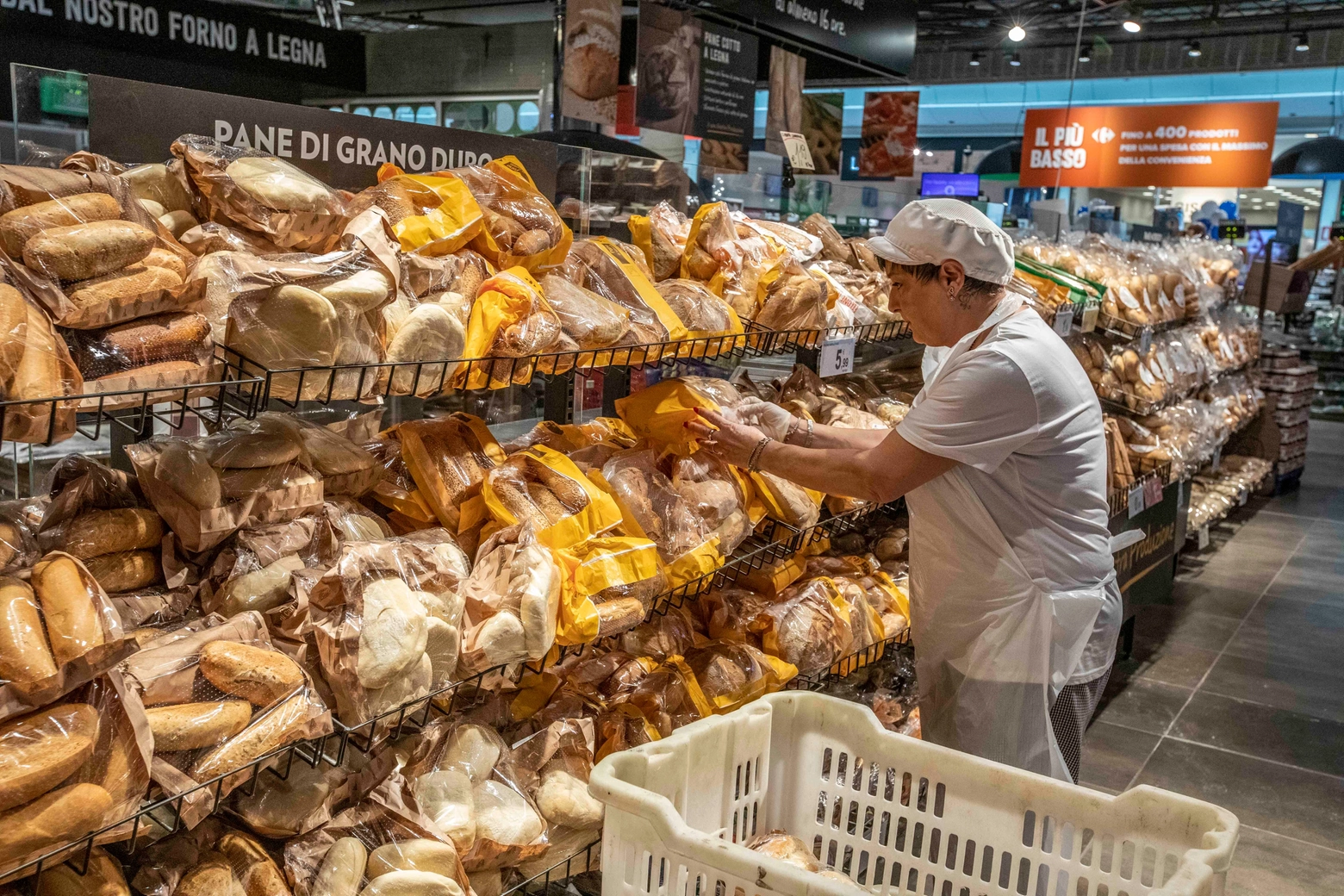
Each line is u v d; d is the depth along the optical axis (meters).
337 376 1.29
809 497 2.36
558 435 2.04
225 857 1.27
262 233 1.28
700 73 3.82
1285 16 11.84
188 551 1.34
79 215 1.07
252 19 3.82
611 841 1.40
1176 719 4.05
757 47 4.08
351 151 1.79
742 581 2.48
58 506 1.27
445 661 1.44
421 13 7.11
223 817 1.32
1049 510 2.03
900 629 2.71
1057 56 13.34
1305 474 8.88
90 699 1.04
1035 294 3.79
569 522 1.68
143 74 3.49
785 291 2.22
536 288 1.65
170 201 1.31
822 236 2.97
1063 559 2.04
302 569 1.38
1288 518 7.32
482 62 6.85
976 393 1.92
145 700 1.12
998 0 11.67
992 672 2.08
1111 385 4.56
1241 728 3.99
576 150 2.30
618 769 1.44
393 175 1.72
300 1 4.64
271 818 1.32
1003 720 2.09
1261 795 3.48
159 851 1.23
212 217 1.30
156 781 1.08
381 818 1.43
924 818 1.68
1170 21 12.33
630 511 1.85
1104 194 16.78
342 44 4.21
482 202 1.73
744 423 2.20
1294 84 13.56
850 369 2.59
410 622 1.34
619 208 2.55
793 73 4.37
